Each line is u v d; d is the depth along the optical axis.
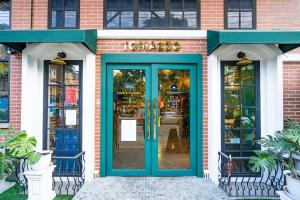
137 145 5.81
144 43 5.67
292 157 4.35
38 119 5.77
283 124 5.51
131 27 5.82
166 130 5.80
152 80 5.74
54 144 5.83
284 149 4.03
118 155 5.80
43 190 4.36
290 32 4.55
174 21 5.88
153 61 5.69
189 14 5.87
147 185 5.21
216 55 5.48
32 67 5.63
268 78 5.66
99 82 5.67
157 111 5.78
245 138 5.79
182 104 5.82
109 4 5.90
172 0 5.89
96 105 5.67
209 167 5.59
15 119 5.76
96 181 5.42
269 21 5.80
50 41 4.64
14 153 4.11
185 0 5.88
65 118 5.84
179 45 5.70
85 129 5.50
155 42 5.68
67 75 5.85
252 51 5.57
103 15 5.80
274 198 4.60
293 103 5.71
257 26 5.79
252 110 5.83
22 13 5.80
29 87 5.51
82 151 5.55
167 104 5.82
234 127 5.80
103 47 5.70
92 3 5.80
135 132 5.81
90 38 5.10
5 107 5.92
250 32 4.59
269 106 5.64
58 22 5.84
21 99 5.60
